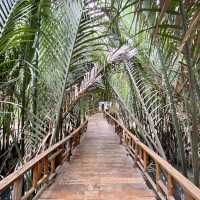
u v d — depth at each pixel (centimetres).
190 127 447
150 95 763
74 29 507
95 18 485
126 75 889
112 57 760
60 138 771
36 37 470
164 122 835
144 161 619
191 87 318
